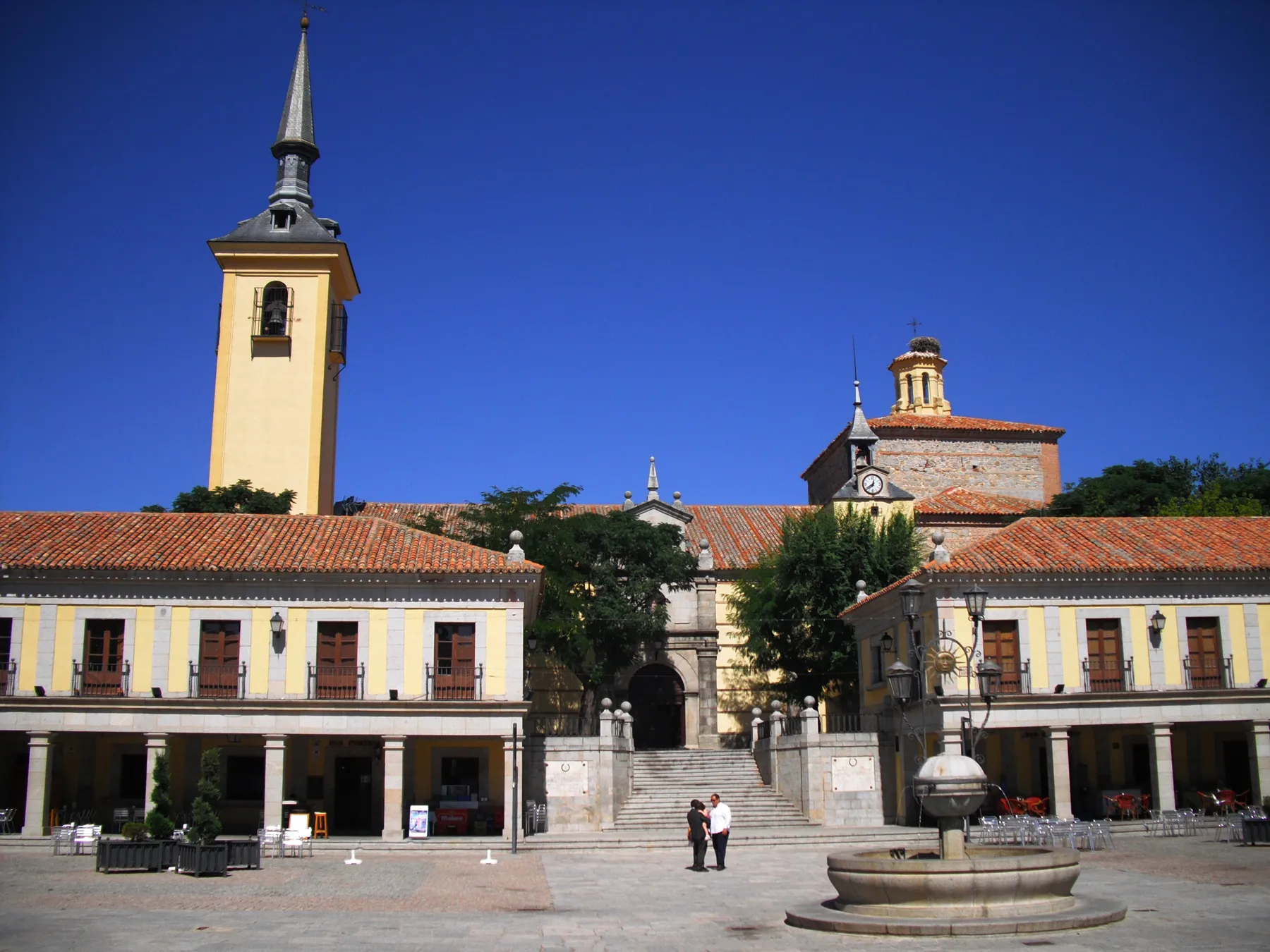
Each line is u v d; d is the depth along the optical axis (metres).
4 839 34.28
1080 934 16.81
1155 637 38.94
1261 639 39.19
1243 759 41.78
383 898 22.84
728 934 18.23
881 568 50.00
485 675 37.38
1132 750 42.03
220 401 50.94
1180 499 61.53
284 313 51.94
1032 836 31.56
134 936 17.59
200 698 36.06
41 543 38.28
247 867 28.14
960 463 66.00
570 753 39.81
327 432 53.09
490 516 50.06
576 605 48.03
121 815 37.09
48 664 36.56
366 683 37.16
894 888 18.19
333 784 39.81
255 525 41.12
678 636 54.91
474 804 39.00
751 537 60.78
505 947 17.02
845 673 50.28
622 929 18.89
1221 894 21.42
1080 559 39.44
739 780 45.41
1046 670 38.22
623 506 60.16
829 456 68.50
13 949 16.36
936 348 74.62
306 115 55.53
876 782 41.16
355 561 38.16
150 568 36.81
